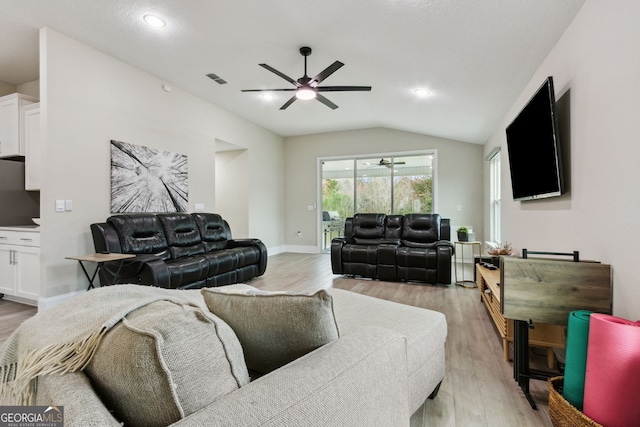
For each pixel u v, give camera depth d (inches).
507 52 106.5
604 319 48.9
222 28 118.5
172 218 156.3
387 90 169.2
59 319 32.9
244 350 37.8
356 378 29.3
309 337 34.3
